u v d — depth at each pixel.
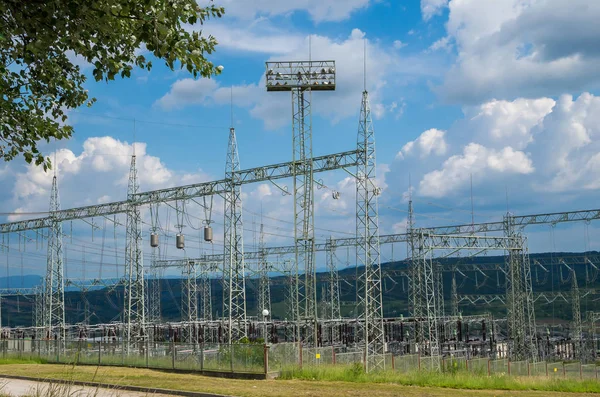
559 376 47.81
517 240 71.19
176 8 12.01
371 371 35.88
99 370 34.59
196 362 33.66
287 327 85.94
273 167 53.12
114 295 156.25
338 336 93.31
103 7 11.88
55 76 14.00
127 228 65.19
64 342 42.44
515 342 70.50
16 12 12.31
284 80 50.41
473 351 87.75
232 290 57.31
